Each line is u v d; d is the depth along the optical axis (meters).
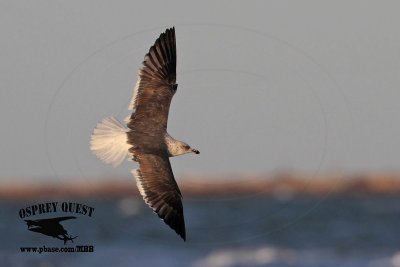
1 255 38.66
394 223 57.03
